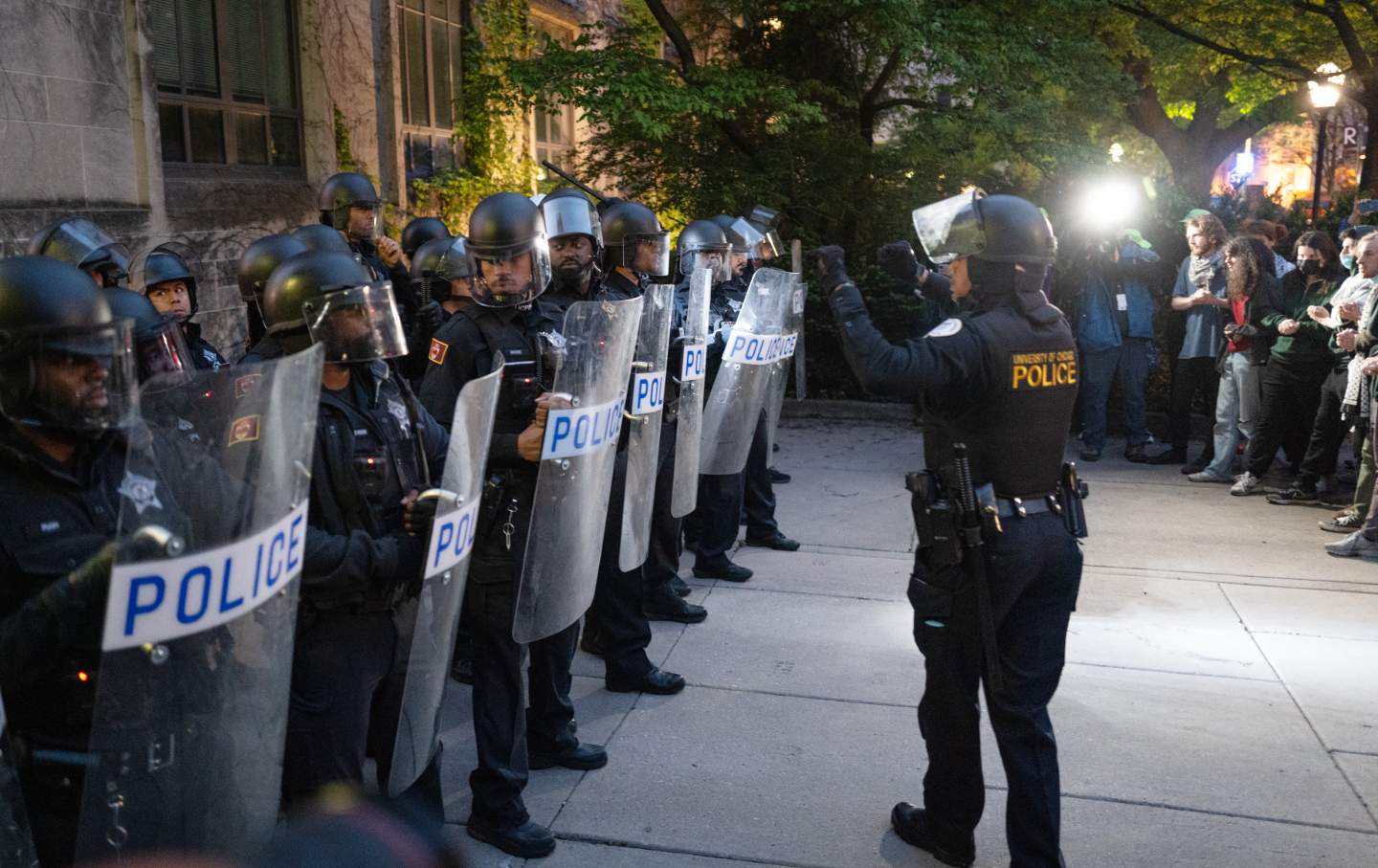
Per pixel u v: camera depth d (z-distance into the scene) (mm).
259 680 2014
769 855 3273
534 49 12227
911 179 10398
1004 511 2900
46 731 1964
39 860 1980
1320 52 14836
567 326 3096
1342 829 3434
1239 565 5992
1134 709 4254
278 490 2000
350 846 718
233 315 7625
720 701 4293
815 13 10023
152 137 6652
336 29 8977
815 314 9961
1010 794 2986
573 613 3367
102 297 1881
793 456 8461
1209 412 8016
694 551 6270
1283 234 9195
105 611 1780
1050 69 9898
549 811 3490
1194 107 19828
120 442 2047
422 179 10562
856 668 4613
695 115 9992
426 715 2621
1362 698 4371
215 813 1953
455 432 2467
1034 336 2889
